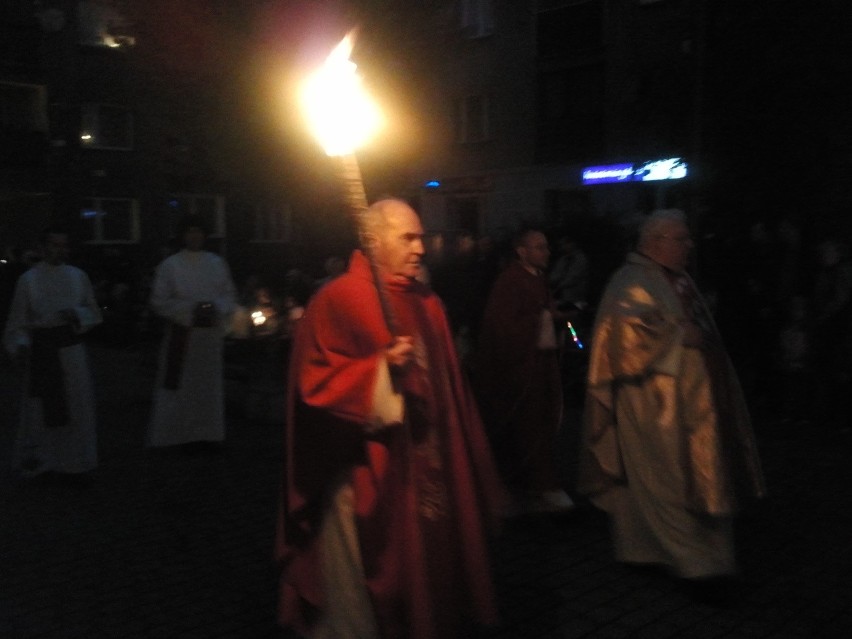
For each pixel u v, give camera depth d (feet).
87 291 23.36
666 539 14.84
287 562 11.55
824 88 37.04
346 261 31.83
